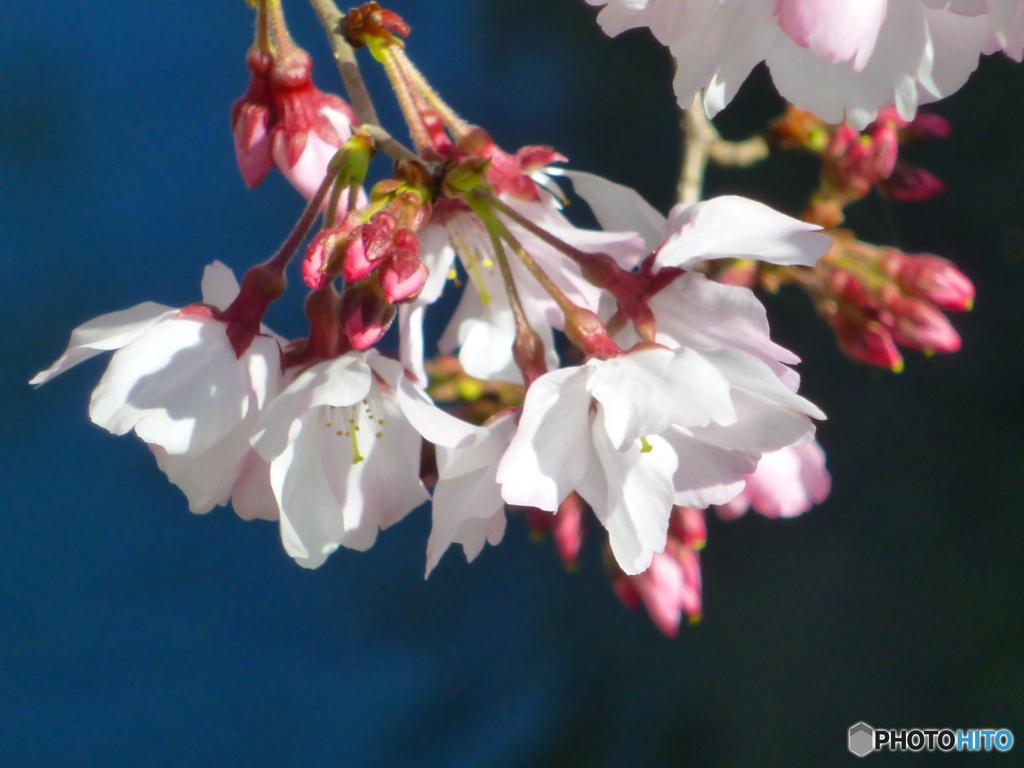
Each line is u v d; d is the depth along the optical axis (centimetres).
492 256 36
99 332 33
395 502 34
